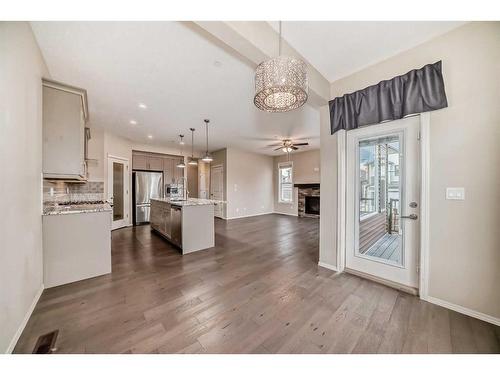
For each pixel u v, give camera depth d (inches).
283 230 215.3
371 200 100.6
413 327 65.7
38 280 83.4
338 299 82.7
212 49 83.8
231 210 292.5
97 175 194.4
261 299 82.9
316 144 262.8
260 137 229.3
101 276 104.3
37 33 73.7
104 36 75.7
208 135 220.5
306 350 56.4
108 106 142.1
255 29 69.2
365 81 99.2
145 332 63.5
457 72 73.7
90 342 59.1
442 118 76.7
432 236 79.6
